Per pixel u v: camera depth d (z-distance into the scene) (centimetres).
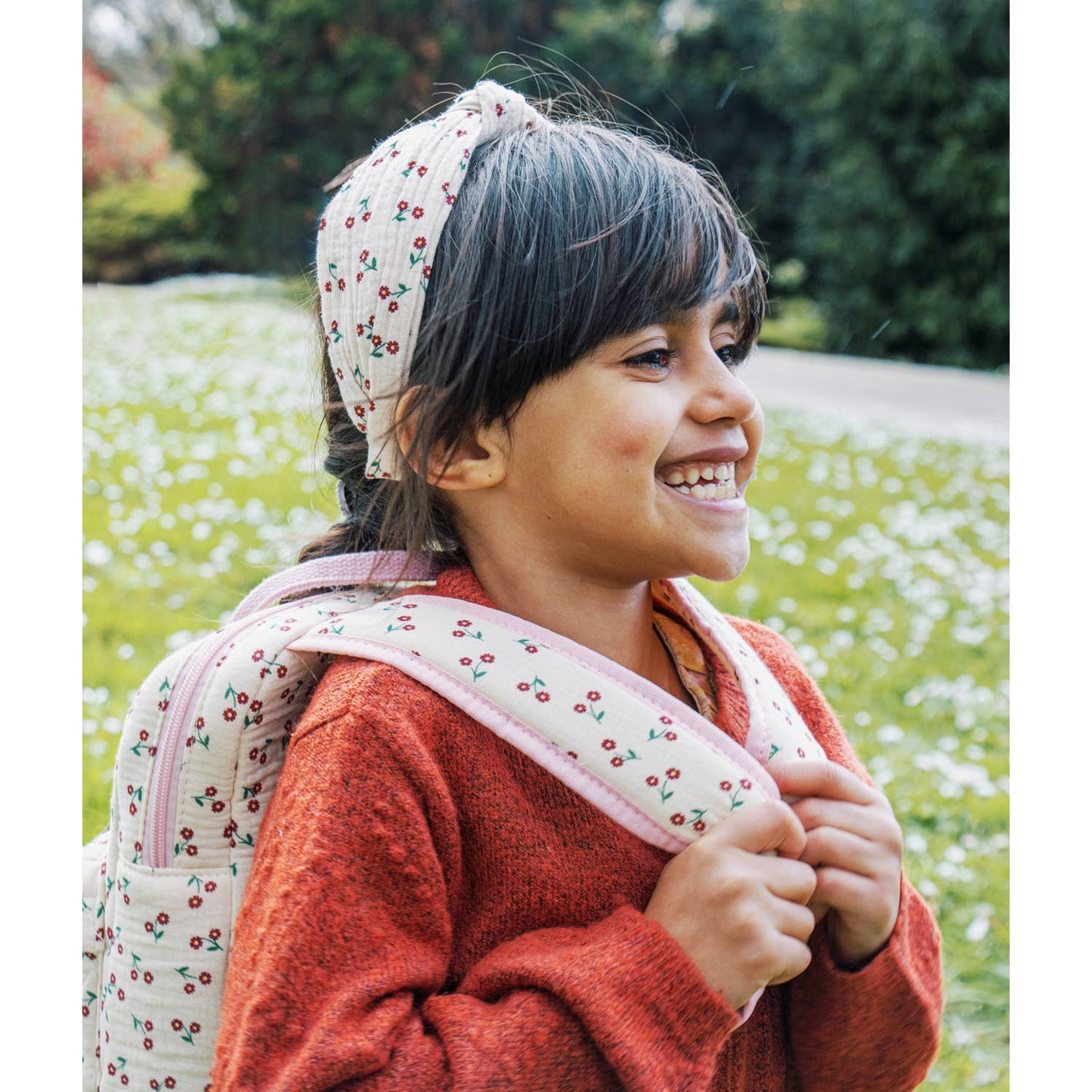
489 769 112
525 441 115
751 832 111
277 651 123
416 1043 101
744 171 1650
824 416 936
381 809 107
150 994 122
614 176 116
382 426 122
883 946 120
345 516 145
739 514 118
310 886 105
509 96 124
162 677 125
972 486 710
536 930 110
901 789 340
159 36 1692
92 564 468
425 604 120
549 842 112
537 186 115
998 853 315
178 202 1595
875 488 692
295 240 1555
